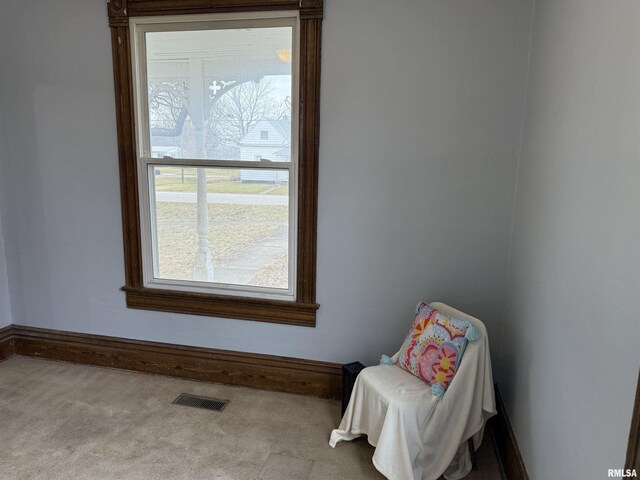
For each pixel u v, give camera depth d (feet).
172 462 6.72
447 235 7.73
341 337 8.48
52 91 8.77
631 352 3.19
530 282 6.06
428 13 7.18
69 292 9.59
